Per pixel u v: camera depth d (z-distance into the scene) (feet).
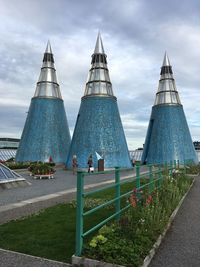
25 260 21.24
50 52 175.52
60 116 171.73
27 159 160.04
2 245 24.29
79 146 143.02
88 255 20.85
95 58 153.07
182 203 46.83
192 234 29.12
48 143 162.50
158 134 172.45
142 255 21.67
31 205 41.39
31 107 170.19
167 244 25.91
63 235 26.99
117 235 23.39
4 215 35.09
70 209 38.58
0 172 63.98
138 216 28.89
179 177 70.18
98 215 35.06
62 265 20.47
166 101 175.52
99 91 148.25
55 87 173.99
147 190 43.42
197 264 21.61
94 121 144.15
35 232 27.96
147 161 174.09
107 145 141.38
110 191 55.57
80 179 21.53
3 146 282.97
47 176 87.25
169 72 180.04
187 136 173.78
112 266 19.69
